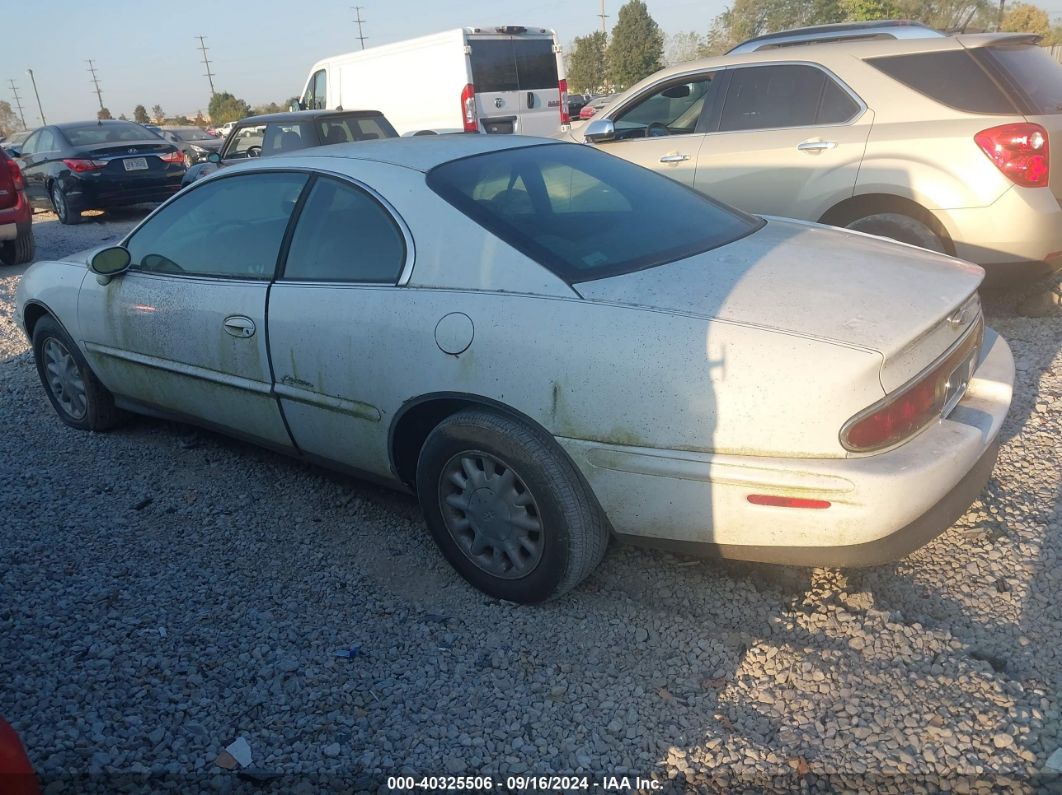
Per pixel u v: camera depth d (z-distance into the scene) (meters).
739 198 6.22
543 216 3.23
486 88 12.80
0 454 4.69
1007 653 2.71
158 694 2.74
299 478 4.22
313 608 3.18
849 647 2.77
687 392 2.59
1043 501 3.51
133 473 4.38
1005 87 5.25
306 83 15.86
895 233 5.58
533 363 2.80
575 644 2.90
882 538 2.55
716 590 3.13
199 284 3.88
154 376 4.23
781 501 2.54
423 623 3.06
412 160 3.46
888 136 5.53
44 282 4.77
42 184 13.98
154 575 3.44
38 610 3.21
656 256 3.10
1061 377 4.71
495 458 2.94
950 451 2.62
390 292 3.17
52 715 2.66
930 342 2.72
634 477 2.71
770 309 2.69
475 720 2.59
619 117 7.12
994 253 5.30
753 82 6.20
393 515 3.83
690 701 2.61
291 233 3.59
